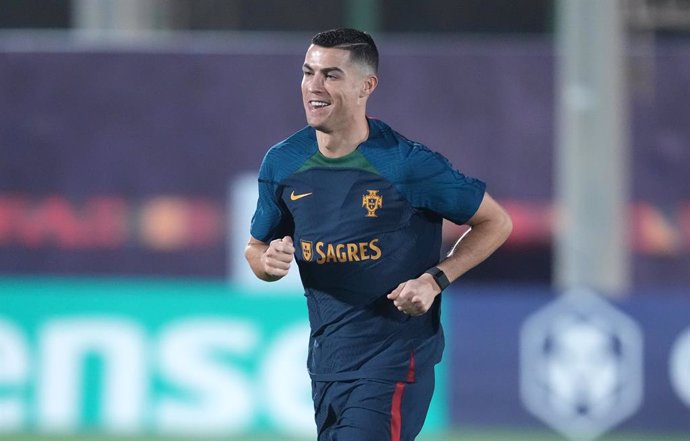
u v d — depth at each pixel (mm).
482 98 45219
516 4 52000
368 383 15680
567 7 35375
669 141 44875
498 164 45219
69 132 46469
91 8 47031
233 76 46000
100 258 46406
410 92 45219
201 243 46031
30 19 53719
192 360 30250
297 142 15656
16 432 30219
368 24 51938
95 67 46344
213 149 46000
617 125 35531
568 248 35312
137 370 30312
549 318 30375
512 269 48281
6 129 46500
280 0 51938
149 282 45938
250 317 30281
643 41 47562
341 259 15492
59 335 30516
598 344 30281
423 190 15336
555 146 45125
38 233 46406
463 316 30453
